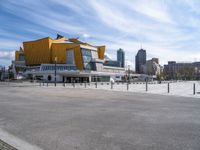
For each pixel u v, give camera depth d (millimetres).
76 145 5211
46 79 84250
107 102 14320
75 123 7660
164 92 25484
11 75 110750
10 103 13516
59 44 104688
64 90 28484
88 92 24641
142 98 17375
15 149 4898
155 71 176000
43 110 10672
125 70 130375
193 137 5875
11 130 6648
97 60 101438
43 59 106938
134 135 6074
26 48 112750
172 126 7195
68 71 79750
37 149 4930
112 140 5602
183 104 13320
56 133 6301
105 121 8008
